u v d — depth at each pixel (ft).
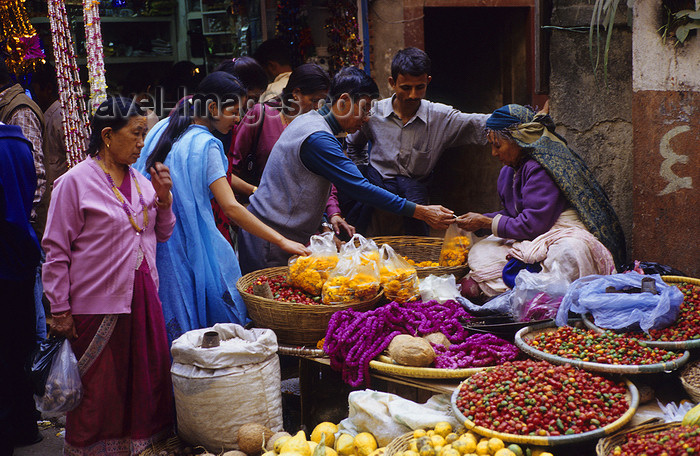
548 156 13.29
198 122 13.43
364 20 22.59
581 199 13.19
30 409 13.98
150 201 11.90
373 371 11.52
